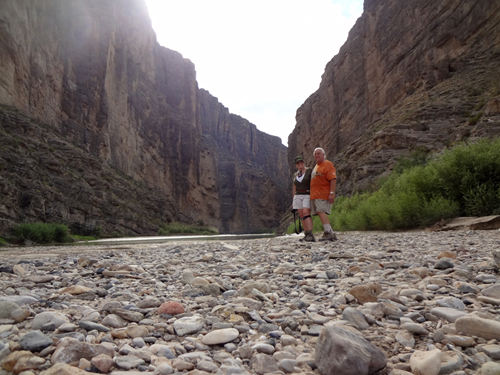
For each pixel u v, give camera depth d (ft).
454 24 139.54
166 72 350.43
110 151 194.49
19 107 122.31
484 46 127.13
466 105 103.04
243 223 435.94
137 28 270.05
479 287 7.97
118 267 12.82
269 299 7.80
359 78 207.92
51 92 146.82
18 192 83.56
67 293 8.36
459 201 36.81
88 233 115.44
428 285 8.28
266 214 477.36
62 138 141.59
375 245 19.75
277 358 4.67
